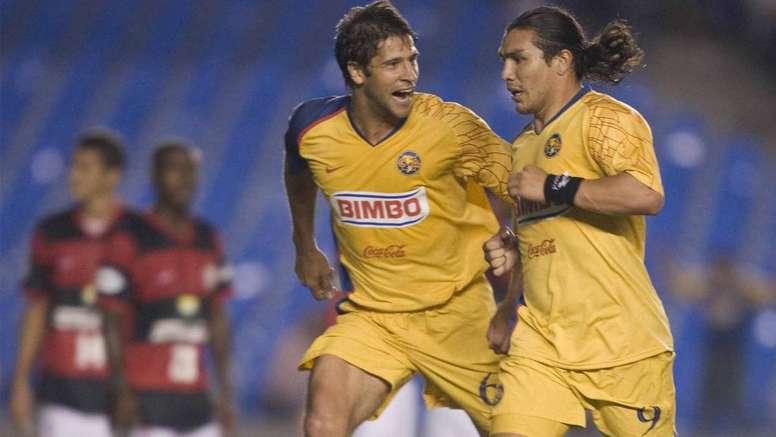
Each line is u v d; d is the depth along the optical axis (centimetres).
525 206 1761
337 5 7331
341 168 1859
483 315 1959
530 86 1733
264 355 4997
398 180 1848
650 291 1750
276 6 7319
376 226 1881
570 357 1730
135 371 2688
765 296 4522
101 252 2669
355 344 1916
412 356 1948
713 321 4500
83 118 6334
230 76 6644
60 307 2664
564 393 1747
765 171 6184
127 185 5822
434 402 2059
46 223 2694
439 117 1842
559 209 1725
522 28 1736
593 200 1644
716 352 4519
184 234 2720
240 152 6097
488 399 1975
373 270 1930
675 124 6312
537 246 1755
